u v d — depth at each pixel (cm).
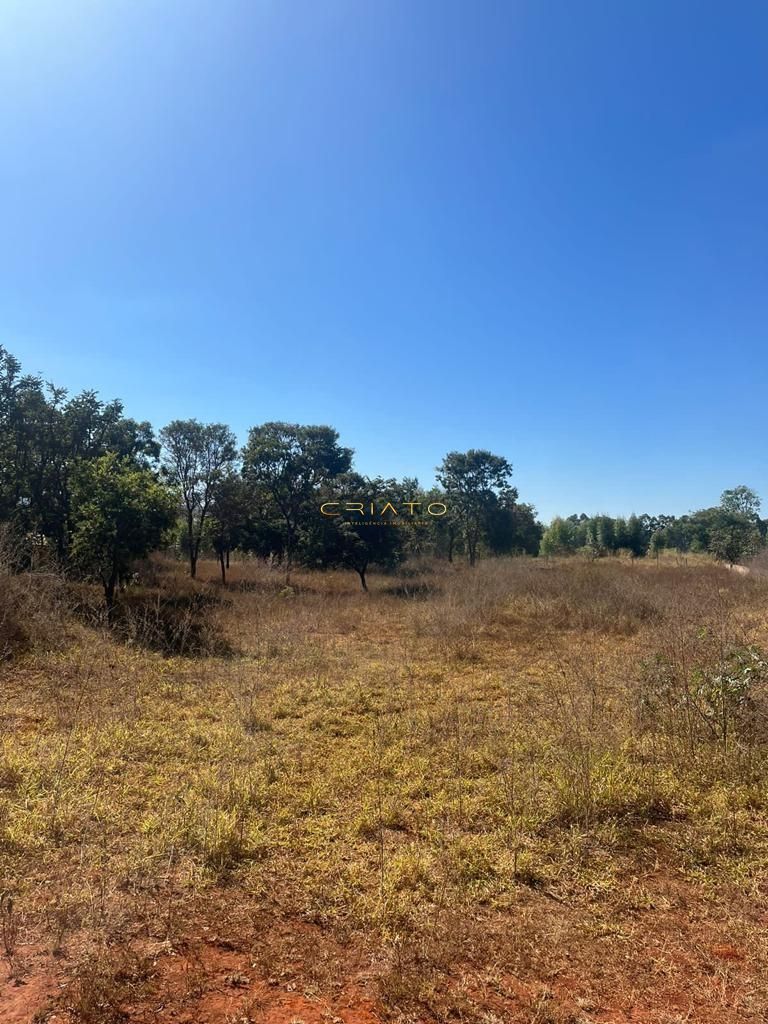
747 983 233
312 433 1925
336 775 432
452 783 421
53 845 329
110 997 218
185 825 347
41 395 1295
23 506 1285
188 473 1664
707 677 490
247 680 687
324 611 1183
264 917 271
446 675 743
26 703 590
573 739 465
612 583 1231
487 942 254
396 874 300
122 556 1014
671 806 378
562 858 321
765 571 1588
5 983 227
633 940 258
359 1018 213
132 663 721
